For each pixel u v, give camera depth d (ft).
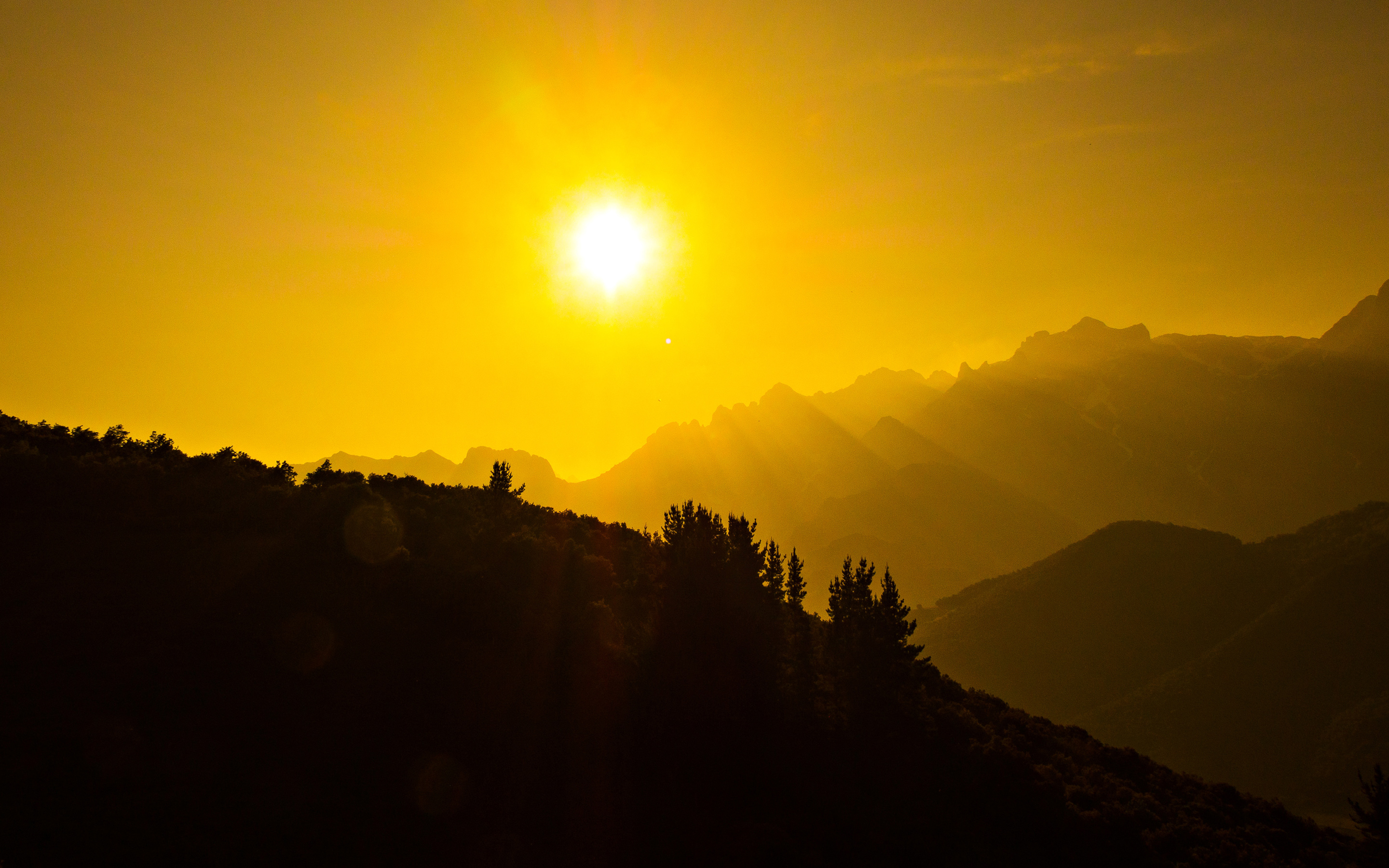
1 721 59.16
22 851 46.73
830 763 89.15
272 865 51.80
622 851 64.18
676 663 91.61
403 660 84.53
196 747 61.77
